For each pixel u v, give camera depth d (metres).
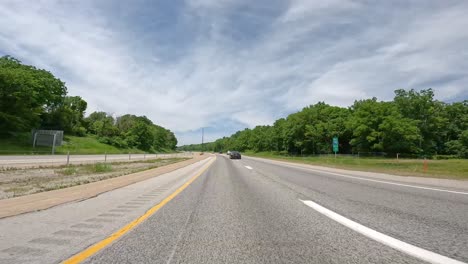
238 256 3.76
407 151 66.25
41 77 71.12
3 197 8.66
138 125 116.31
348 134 82.56
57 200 7.56
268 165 29.77
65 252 3.85
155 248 4.05
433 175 16.75
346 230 5.00
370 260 3.59
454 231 4.88
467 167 25.55
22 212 6.13
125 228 5.07
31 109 63.56
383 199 8.30
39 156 36.88
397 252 3.87
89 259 3.61
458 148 66.81
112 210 6.61
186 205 7.36
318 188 10.97
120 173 17.52
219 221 5.68
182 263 3.51
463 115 72.38
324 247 4.11
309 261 3.58
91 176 15.80
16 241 4.28
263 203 7.71
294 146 95.94
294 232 4.90
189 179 14.40
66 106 93.81
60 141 48.12
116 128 106.88
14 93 56.47
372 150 70.12
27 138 61.03
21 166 21.73
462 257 3.66
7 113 57.38
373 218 5.89
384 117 66.31
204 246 4.16
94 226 5.18
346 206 7.23
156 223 5.48
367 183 12.75
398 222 5.53
